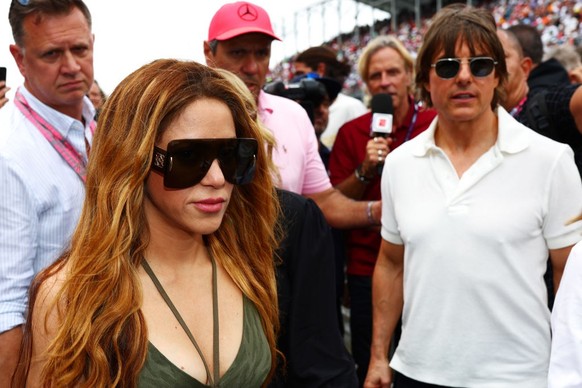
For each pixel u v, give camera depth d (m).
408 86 3.71
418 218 2.29
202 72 1.40
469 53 2.24
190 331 1.40
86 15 2.26
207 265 1.53
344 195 3.23
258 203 1.62
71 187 2.17
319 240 1.85
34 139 2.14
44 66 2.16
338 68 5.48
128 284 1.32
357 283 3.52
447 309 2.21
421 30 18.69
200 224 1.36
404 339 2.36
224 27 2.71
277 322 1.63
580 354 1.38
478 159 2.23
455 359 2.20
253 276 1.58
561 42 12.83
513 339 2.15
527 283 2.14
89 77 2.26
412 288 2.32
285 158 2.76
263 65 2.76
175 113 1.33
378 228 3.45
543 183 2.15
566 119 2.55
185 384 1.31
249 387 1.44
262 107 2.78
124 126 1.34
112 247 1.32
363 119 3.71
